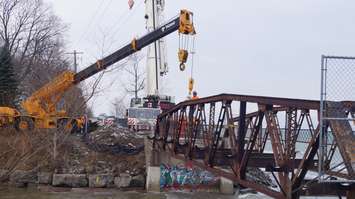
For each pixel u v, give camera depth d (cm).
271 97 1302
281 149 1244
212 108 1902
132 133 4119
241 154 1520
